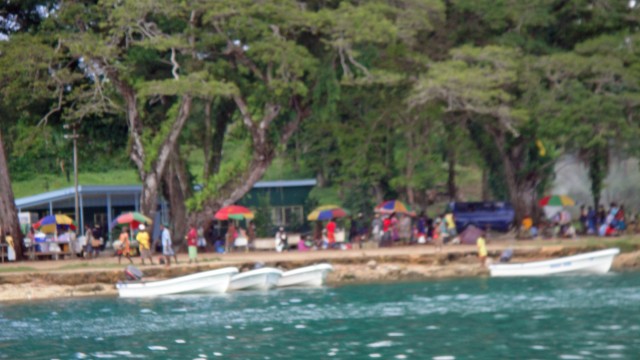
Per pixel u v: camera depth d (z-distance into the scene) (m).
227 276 134.38
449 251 160.25
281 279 141.12
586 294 122.62
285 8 169.12
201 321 106.31
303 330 98.06
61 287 138.38
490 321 101.88
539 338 90.69
